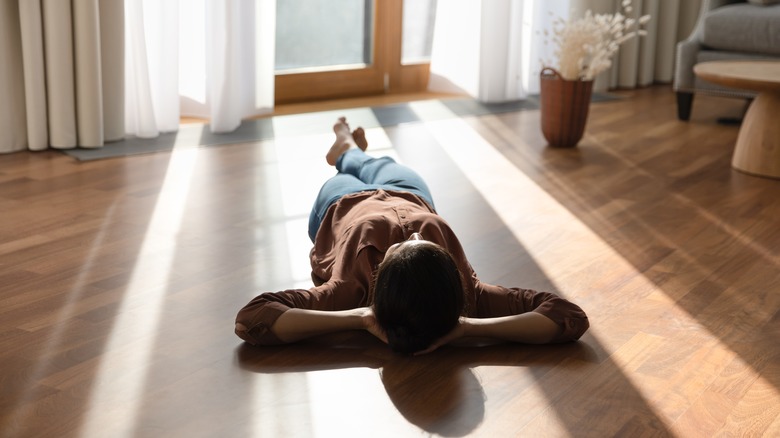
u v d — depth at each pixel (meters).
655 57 5.69
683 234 2.58
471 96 4.89
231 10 3.59
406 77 4.99
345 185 2.19
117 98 3.42
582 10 5.06
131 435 1.42
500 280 2.18
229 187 2.91
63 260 2.20
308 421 1.48
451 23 4.86
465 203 2.85
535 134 4.01
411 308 1.63
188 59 3.85
